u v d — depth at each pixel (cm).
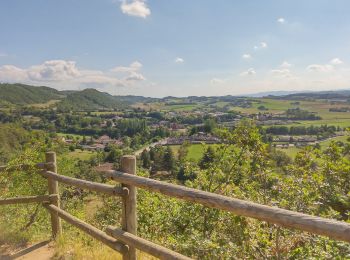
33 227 638
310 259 340
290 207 464
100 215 819
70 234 530
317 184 518
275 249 394
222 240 454
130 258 322
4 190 651
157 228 634
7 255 454
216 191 626
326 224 161
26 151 722
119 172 318
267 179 561
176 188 252
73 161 1055
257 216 194
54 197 495
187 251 436
